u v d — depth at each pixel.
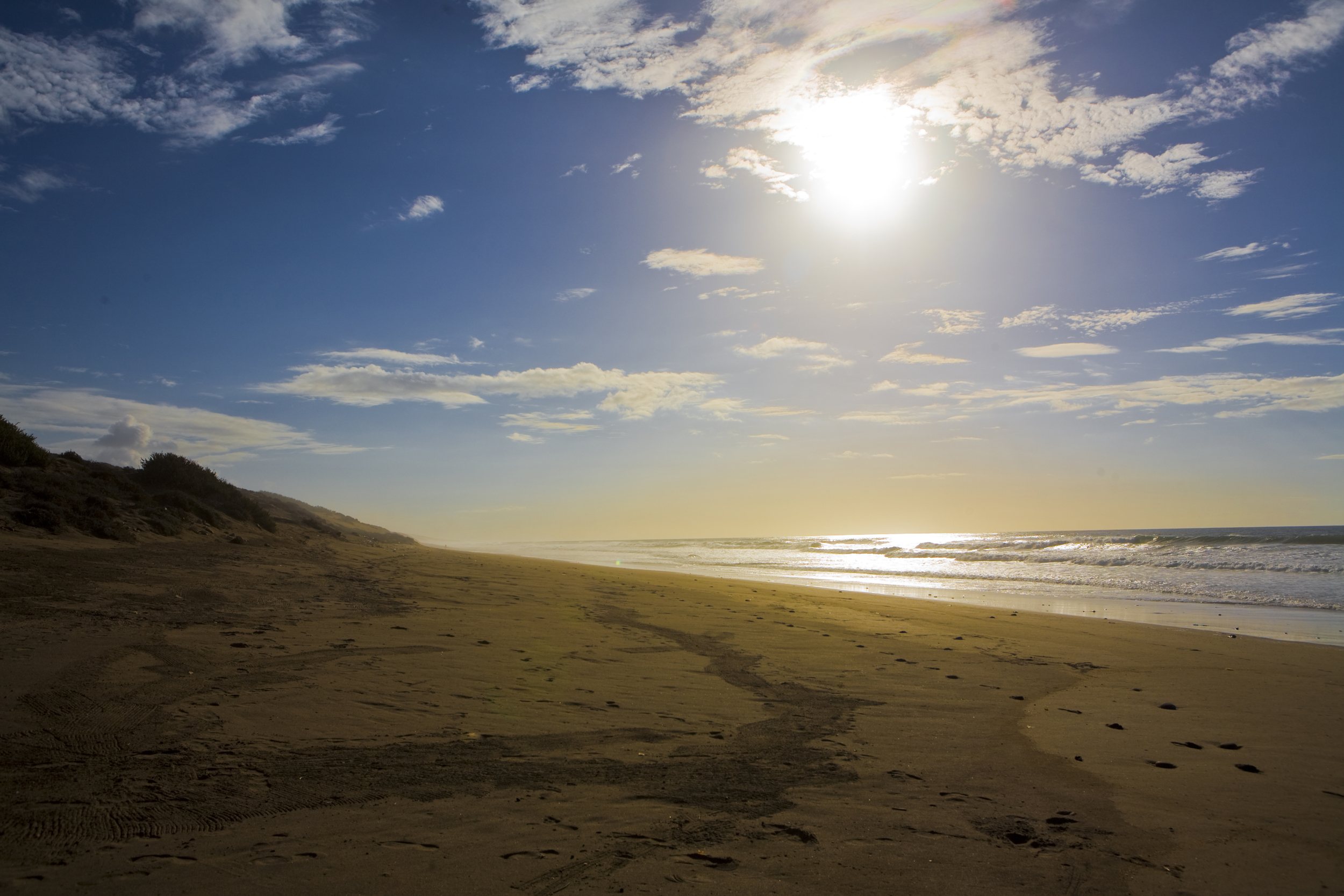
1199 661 10.02
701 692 7.25
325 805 3.94
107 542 13.16
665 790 4.46
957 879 3.37
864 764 5.16
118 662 6.44
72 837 3.38
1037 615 14.92
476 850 3.49
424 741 5.16
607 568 26.36
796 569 33.34
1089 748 5.75
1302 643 11.61
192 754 4.56
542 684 7.07
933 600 18.05
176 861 3.21
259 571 13.32
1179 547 38.31
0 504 12.98
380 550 26.30
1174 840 3.90
